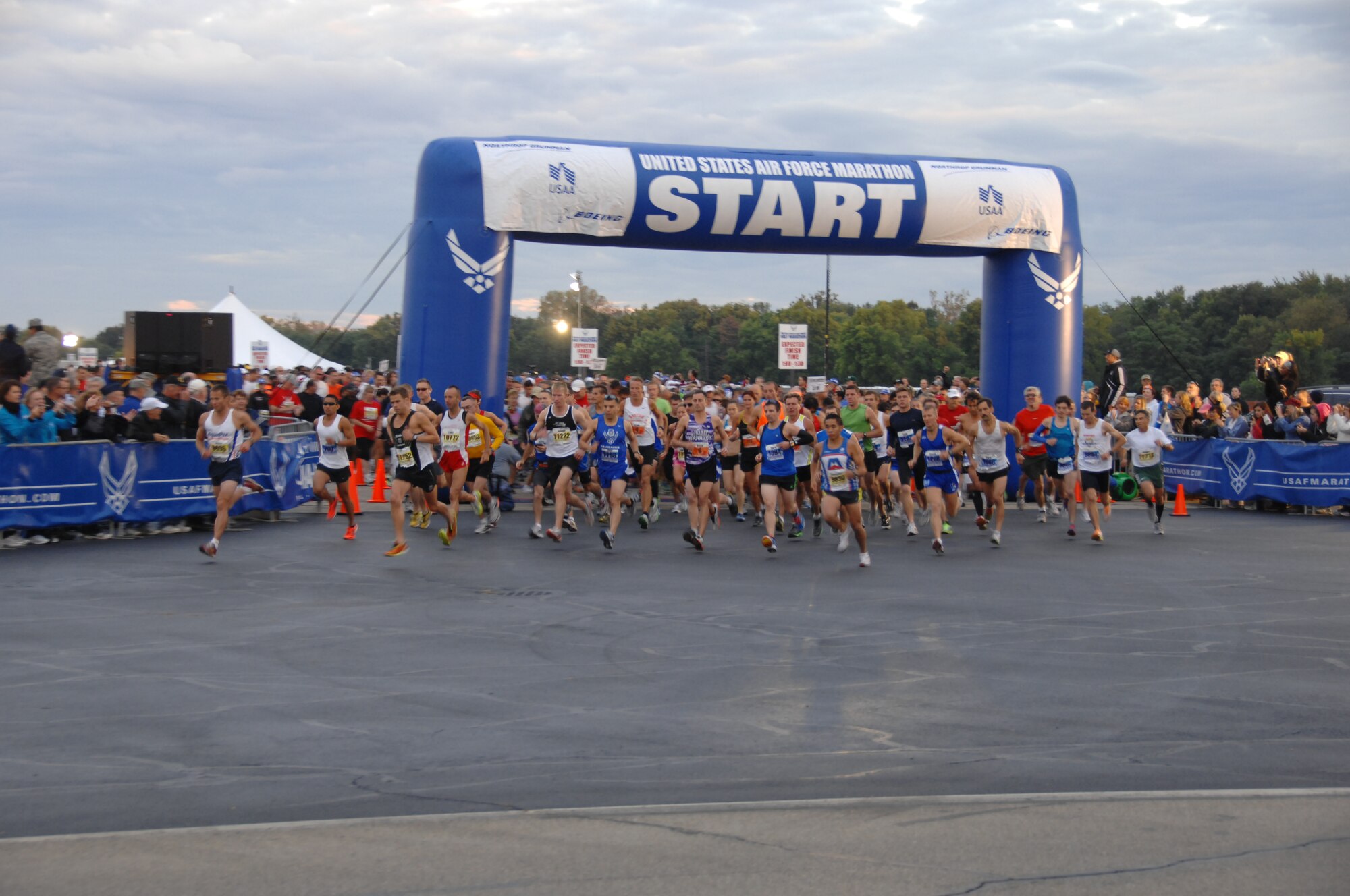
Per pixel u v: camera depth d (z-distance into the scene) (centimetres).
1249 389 5722
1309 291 7294
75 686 647
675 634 803
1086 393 2052
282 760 518
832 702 621
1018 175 1928
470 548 1276
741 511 1645
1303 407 1973
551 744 545
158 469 1357
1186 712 605
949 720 588
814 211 1819
